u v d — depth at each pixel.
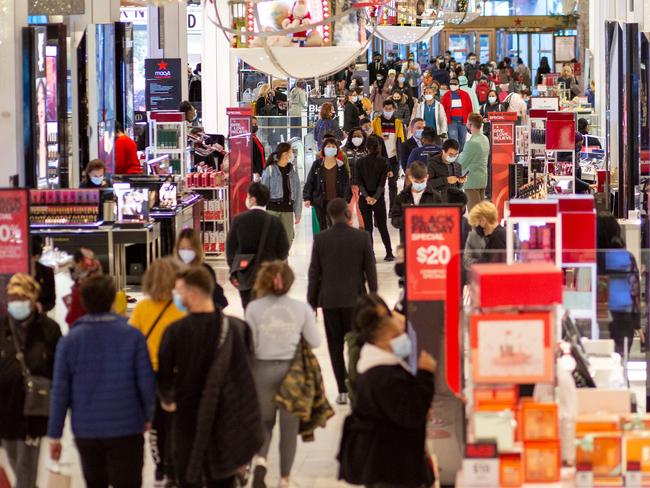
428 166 18.47
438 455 9.16
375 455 7.81
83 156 20.73
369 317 7.86
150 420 8.53
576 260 9.16
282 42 17.22
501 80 46.22
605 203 19.36
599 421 7.87
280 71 18.17
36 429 9.27
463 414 8.13
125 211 16.36
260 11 17.23
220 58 33.47
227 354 8.31
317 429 11.75
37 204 16.25
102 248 16.05
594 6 39.50
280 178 18.78
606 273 9.19
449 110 33.12
